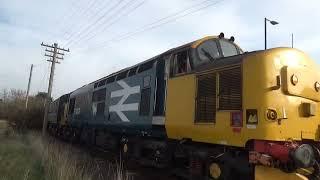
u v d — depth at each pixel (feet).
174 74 36.06
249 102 26.73
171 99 35.63
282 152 25.29
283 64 27.37
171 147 36.70
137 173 42.29
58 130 102.68
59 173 35.27
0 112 133.80
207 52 34.94
